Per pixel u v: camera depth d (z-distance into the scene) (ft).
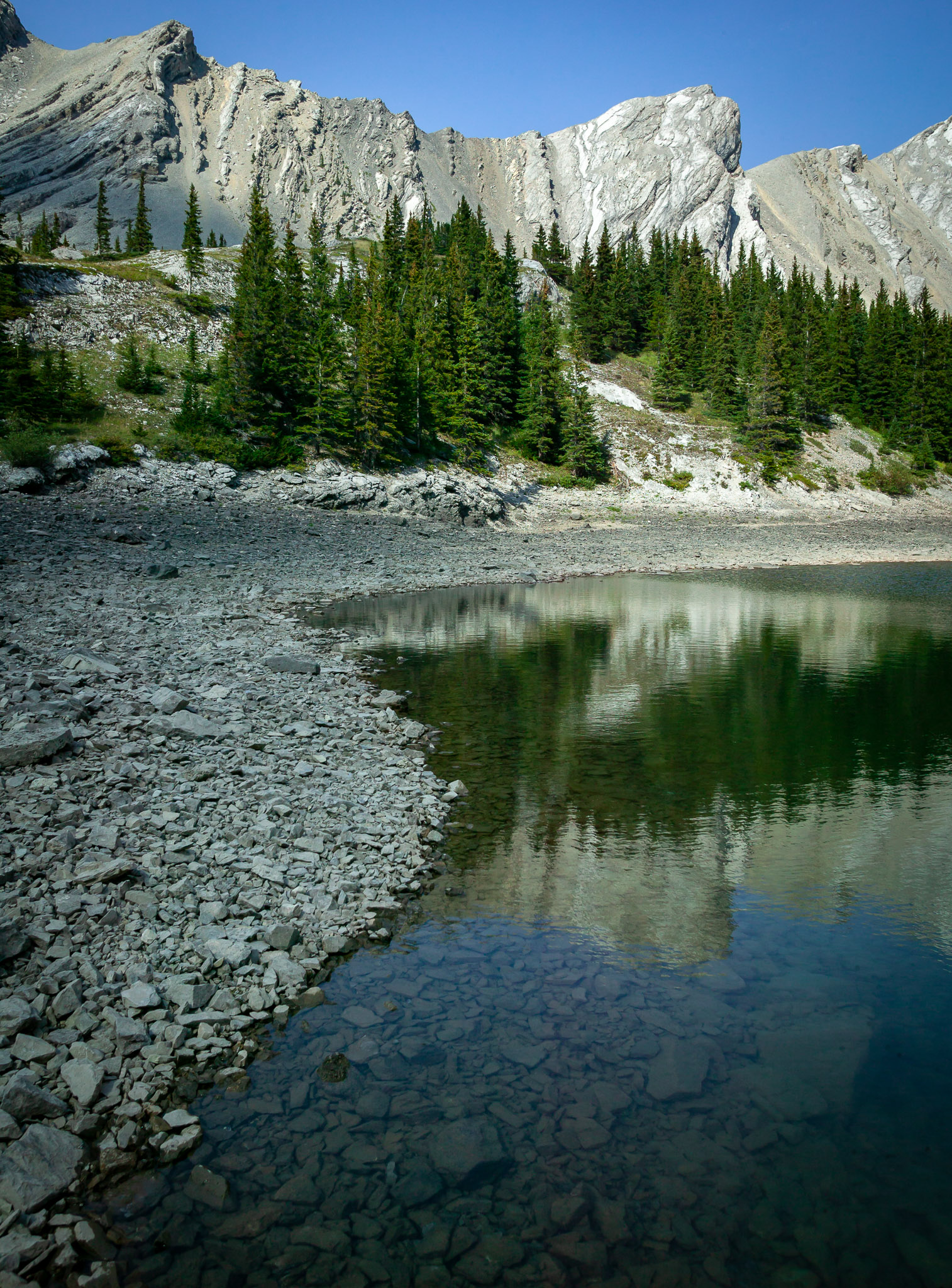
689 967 25.40
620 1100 19.16
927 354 365.40
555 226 499.92
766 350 309.22
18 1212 15.39
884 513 278.87
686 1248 15.15
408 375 232.12
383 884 30.37
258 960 24.64
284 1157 17.34
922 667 73.97
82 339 213.66
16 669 50.11
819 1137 18.03
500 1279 14.39
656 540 201.77
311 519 172.24
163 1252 14.93
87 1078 18.76
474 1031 21.85
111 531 127.75
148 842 30.14
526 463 271.49
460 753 47.65
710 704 60.59
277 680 58.44
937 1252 15.06
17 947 22.72
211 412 196.75
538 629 91.04
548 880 31.68
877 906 29.89
